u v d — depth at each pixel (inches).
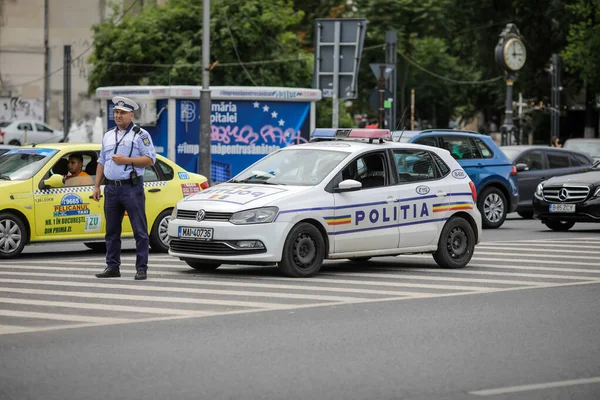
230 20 4057.6
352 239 1255.5
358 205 1259.8
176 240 1232.2
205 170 2171.5
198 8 4055.1
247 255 1186.6
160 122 2212.1
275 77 4114.2
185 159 2214.6
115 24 4200.3
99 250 1606.8
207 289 1111.0
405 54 5634.8
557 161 2310.5
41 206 1435.8
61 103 5595.5
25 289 1099.9
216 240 1193.4
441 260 1341.0
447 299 1061.1
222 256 1192.2
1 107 5531.5
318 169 1267.2
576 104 6304.1
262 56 4116.6
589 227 2098.9
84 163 1491.1
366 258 1451.8
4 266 1328.7
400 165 1317.7
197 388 664.4
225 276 1227.2
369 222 1270.9
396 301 1042.7
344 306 1005.8
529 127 5364.2
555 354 784.9
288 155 1314.0
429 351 791.7
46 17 5570.9
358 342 823.7
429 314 964.6
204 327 882.1
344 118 4505.4
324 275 1249.4
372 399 640.4
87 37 5551.2
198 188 1573.6
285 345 808.3
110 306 987.9
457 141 1989.4
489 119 6378.0
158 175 1541.6
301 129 2281.0
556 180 1989.4
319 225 1234.6
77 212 1461.6
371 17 5482.3
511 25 3462.1
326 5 5575.8
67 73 5580.7
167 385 671.8
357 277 1235.2
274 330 872.3
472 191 1379.2
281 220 1196.5
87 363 737.0
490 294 1101.7
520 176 2242.9
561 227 2046.0
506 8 5772.6
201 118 2178.9
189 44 4008.4
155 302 1015.6
